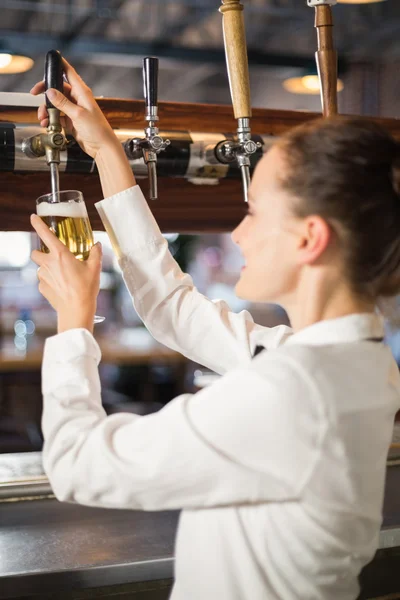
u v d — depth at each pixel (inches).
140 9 218.2
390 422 36.7
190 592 36.2
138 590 45.8
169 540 48.6
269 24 225.5
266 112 66.9
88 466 34.3
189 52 233.3
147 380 189.0
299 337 36.1
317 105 292.5
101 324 218.7
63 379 37.0
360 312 36.6
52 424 36.1
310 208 34.8
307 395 32.8
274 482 32.7
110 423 35.3
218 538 34.8
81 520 51.8
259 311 243.8
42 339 193.6
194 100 319.9
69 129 50.8
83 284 39.7
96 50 227.0
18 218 58.6
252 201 37.5
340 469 33.0
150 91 50.4
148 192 62.7
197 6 210.5
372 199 34.3
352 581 36.8
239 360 49.3
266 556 33.8
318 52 56.4
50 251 40.3
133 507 34.9
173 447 33.0
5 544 47.3
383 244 34.9
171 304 50.2
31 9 208.5
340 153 34.3
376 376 35.2
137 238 49.4
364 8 206.2
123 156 48.9
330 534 33.5
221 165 58.4
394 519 52.3
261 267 37.1
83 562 44.6
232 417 32.6
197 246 202.5
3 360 163.6
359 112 203.0
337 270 35.8
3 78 269.9
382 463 36.3
